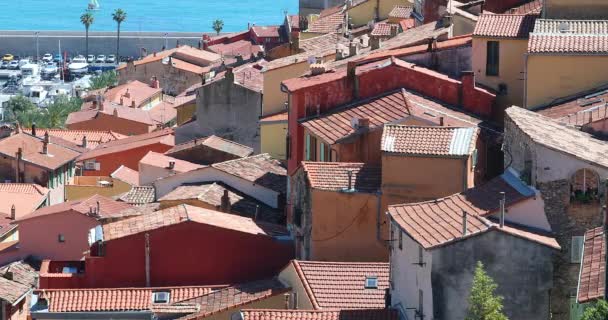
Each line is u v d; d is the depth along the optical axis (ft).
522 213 292.20
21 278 471.21
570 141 307.78
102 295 369.91
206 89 625.41
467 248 278.05
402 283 303.68
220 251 389.80
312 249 365.20
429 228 293.02
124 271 388.78
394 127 361.92
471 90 422.82
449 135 358.23
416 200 353.72
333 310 315.17
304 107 426.10
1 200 620.49
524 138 303.68
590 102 376.48
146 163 552.00
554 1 428.15
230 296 355.36
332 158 400.47
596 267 260.42
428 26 543.80
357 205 361.30
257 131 627.05
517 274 278.67
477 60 432.66
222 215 411.75
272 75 546.26
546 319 278.87
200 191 454.81
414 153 352.28
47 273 396.57
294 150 426.92
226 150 570.87
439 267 278.87
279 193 458.09
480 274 261.85
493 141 394.52
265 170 475.31
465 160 349.41
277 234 399.44
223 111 626.23
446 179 351.05
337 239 363.15
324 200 363.76
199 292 368.68
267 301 346.74
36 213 504.43
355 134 394.93
